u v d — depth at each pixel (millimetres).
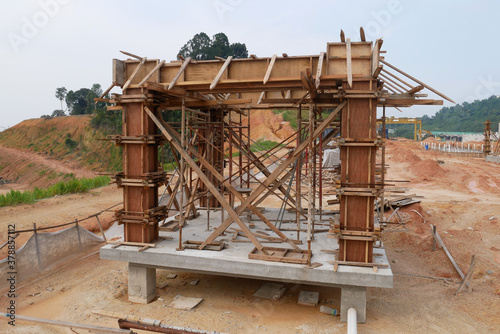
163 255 6922
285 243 7746
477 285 8117
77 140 77750
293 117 53219
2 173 69875
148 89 7125
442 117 142125
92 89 103812
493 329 6297
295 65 6738
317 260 6590
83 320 6582
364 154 6273
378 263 6305
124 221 7500
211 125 10070
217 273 6891
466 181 22828
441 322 6508
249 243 7738
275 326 6273
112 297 7539
